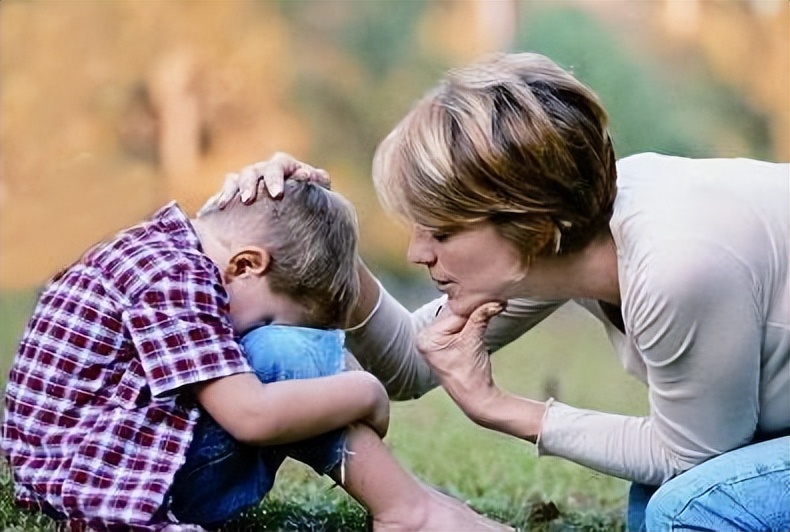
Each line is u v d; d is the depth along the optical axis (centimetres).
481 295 345
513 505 445
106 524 317
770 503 321
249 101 1123
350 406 333
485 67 339
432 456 516
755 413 329
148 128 1099
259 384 328
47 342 337
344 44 1116
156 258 339
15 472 338
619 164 352
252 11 1138
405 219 341
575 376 677
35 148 1055
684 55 1032
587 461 348
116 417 326
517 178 317
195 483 333
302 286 358
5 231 913
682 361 317
